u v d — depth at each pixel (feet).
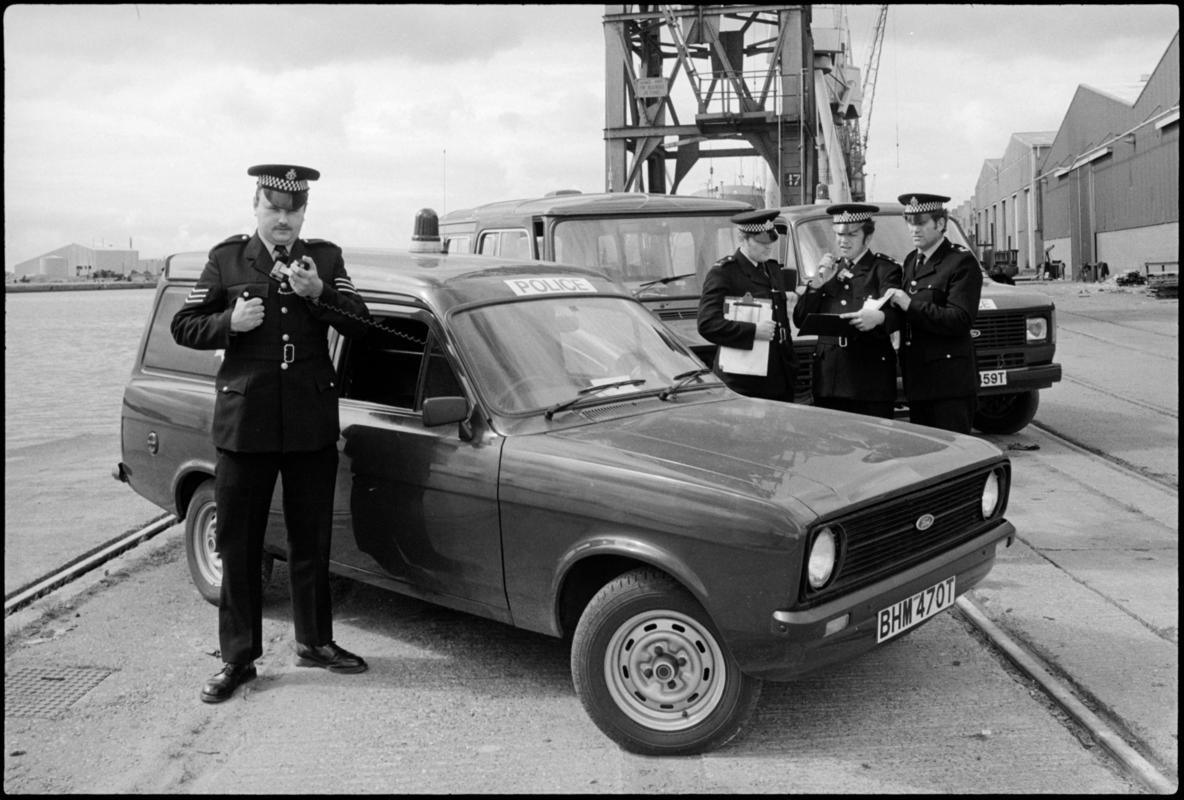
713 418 14.61
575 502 12.62
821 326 18.48
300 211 14.34
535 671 15.07
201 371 18.13
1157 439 29.99
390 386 15.25
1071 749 12.20
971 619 16.22
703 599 11.68
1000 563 18.89
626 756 12.34
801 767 11.93
